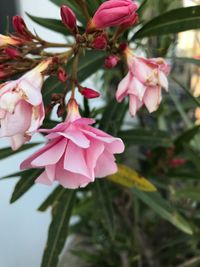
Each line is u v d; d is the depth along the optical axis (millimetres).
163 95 221
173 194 193
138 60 120
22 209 310
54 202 170
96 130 103
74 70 124
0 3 262
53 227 157
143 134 168
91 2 139
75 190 163
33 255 323
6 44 124
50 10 300
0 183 288
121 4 112
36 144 169
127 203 231
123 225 249
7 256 292
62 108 123
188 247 251
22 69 122
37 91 101
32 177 156
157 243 257
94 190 164
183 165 209
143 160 208
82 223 279
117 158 161
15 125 100
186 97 235
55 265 154
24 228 313
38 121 101
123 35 144
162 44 172
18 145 105
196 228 225
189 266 224
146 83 116
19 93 100
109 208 161
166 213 173
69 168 98
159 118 232
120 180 162
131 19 123
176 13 135
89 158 101
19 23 124
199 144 222
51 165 102
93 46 122
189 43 227
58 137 102
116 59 126
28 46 125
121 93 121
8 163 292
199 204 237
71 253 283
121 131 167
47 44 126
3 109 100
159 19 139
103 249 277
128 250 242
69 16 119
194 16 134
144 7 148
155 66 117
